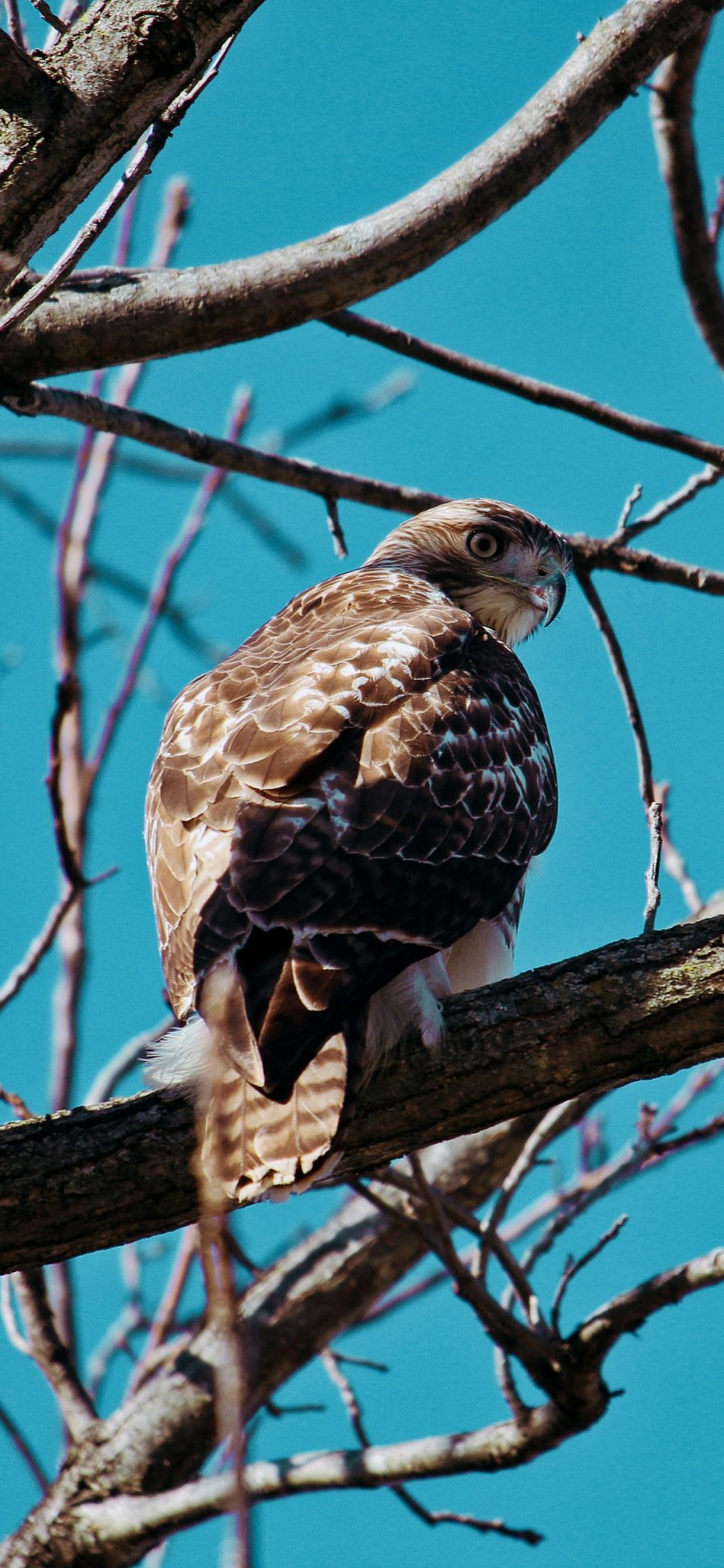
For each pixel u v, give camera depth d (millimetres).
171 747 8203
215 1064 5266
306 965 7133
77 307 8391
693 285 12055
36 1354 11609
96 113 6457
